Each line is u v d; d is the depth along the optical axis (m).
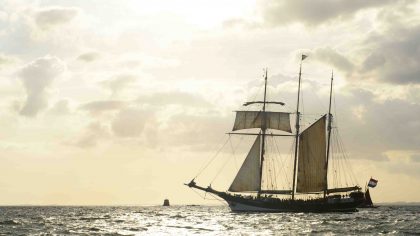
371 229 109.31
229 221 138.75
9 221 149.00
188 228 117.38
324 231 104.69
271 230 107.81
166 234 101.25
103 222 147.25
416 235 97.12
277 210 168.00
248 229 110.88
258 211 168.00
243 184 168.00
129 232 106.62
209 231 107.38
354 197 169.50
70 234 101.81
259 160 168.88
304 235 97.25
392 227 114.75
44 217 184.00
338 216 157.12
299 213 168.50
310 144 168.75
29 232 107.19
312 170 168.38
